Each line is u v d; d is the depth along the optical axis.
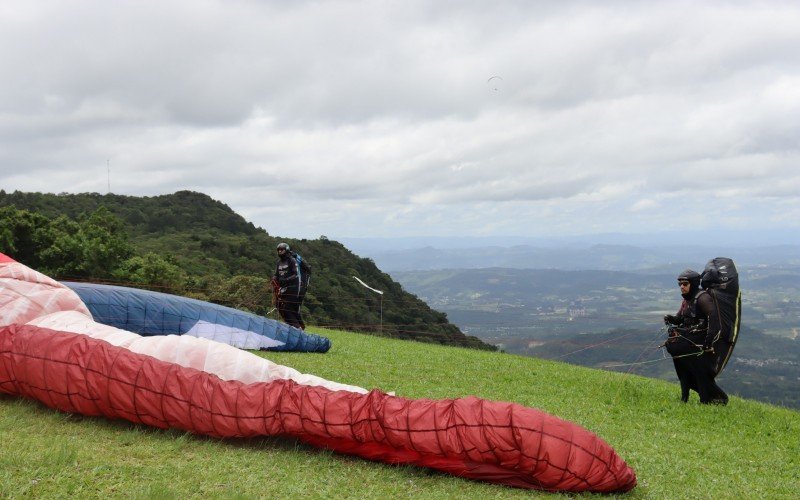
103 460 6.21
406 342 21.12
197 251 59.12
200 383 7.40
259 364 8.30
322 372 12.48
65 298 9.80
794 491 7.41
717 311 12.16
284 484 6.15
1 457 5.91
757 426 10.81
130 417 7.47
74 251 38.38
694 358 12.28
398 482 6.58
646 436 9.52
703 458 8.52
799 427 11.00
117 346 7.89
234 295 31.77
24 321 9.26
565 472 6.54
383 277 61.97
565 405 11.34
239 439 7.46
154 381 7.39
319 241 67.38
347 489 6.22
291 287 17.69
